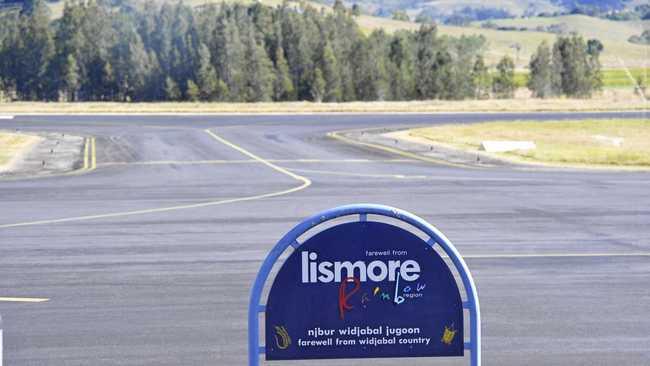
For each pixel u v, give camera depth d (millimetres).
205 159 32844
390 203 20578
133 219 18328
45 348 9047
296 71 96562
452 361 8273
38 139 41750
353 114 62500
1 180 26547
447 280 5852
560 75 102062
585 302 10914
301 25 98250
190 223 17688
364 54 97438
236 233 16375
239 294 11383
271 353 5844
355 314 5836
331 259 5809
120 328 9789
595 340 9289
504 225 17219
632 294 11367
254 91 94500
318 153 34906
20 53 100875
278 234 16234
